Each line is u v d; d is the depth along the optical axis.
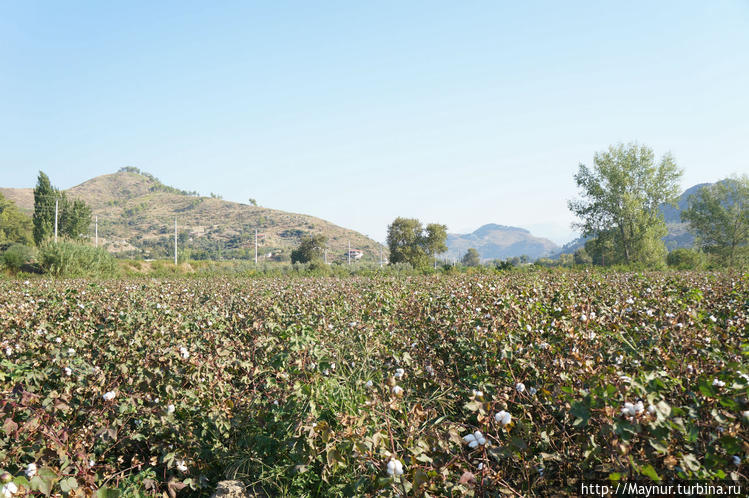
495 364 4.32
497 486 2.98
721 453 2.70
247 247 153.75
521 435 3.24
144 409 3.87
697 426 2.68
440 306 7.49
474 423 4.09
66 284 14.98
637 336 4.84
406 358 4.69
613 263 49.66
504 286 10.21
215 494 3.46
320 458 3.50
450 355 5.33
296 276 33.16
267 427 4.17
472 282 11.51
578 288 9.30
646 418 2.43
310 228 179.50
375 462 2.96
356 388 4.58
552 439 3.46
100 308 7.99
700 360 3.74
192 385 4.44
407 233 61.06
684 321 4.98
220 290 13.75
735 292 7.61
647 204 47.25
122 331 6.25
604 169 47.03
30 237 90.50
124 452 3.83
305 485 3.60
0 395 3.44
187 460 3.71
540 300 7.24
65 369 4.16
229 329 6.71
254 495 3.59
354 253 141.62
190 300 10.22
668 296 7.48
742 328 4.91
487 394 3.86
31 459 3.19
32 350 4.95
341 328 6.63
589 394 2.83
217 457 3.93
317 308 7.91
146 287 14.16
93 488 2.96
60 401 3.49
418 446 3.00
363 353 5.57
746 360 3.82
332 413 4.08
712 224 55.75
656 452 2.57
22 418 3.63
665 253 47.16
